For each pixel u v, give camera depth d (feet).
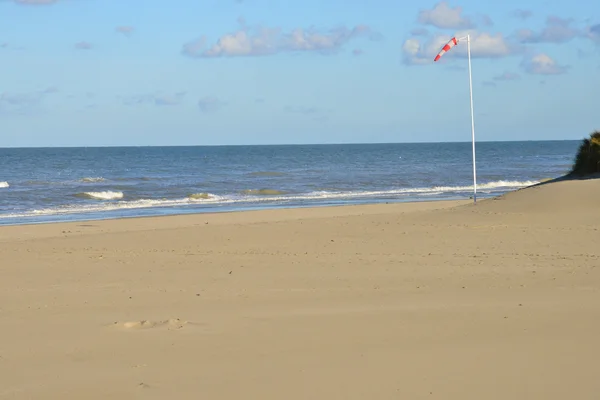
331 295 36.09
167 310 32.65
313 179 198.39
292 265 46.29
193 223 81.51
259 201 127.03
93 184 182.70
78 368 23.34
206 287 39.04
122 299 35.65
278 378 21.91
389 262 46.88
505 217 67.97
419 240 56.70
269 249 53.88
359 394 20.40
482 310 30.99
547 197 74.08
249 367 23.08
